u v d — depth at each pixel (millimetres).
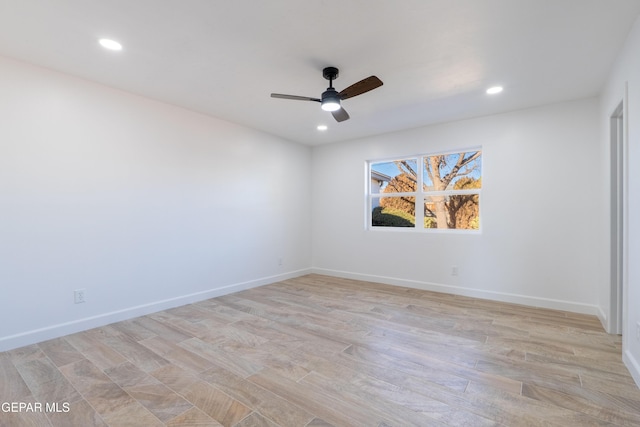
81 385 2021
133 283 3330
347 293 4309
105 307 3117
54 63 2660
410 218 4820
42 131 2727
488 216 4000
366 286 4723
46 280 2750
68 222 2877
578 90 3203
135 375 2145
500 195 3916
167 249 3629
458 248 4238
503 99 3449
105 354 2461
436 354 2457
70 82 2881
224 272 4250
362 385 2027
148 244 3455
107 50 2457
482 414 1732
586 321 3182
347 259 5324
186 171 3809
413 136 4586
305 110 3824
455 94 3301
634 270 2098
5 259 2543
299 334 2863
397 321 3197
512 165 3836
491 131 3967
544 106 3637
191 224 3869
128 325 3092
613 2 1873
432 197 4605
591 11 1959
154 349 2549
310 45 2375
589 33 2195
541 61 2600
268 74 2863
